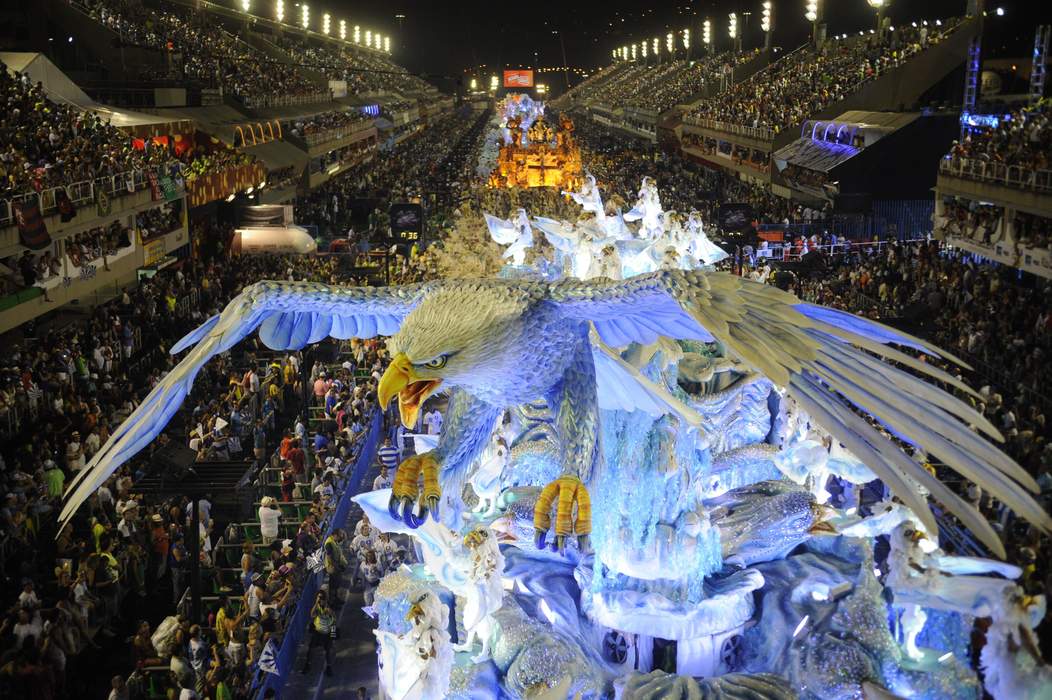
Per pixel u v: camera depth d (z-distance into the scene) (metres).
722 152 88.44
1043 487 22.08
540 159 83.38
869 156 56.91
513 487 17.47
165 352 36.06
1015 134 41.25
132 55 59.19
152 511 22.83
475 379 6.73
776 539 16.39
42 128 35.97
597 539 15.50
